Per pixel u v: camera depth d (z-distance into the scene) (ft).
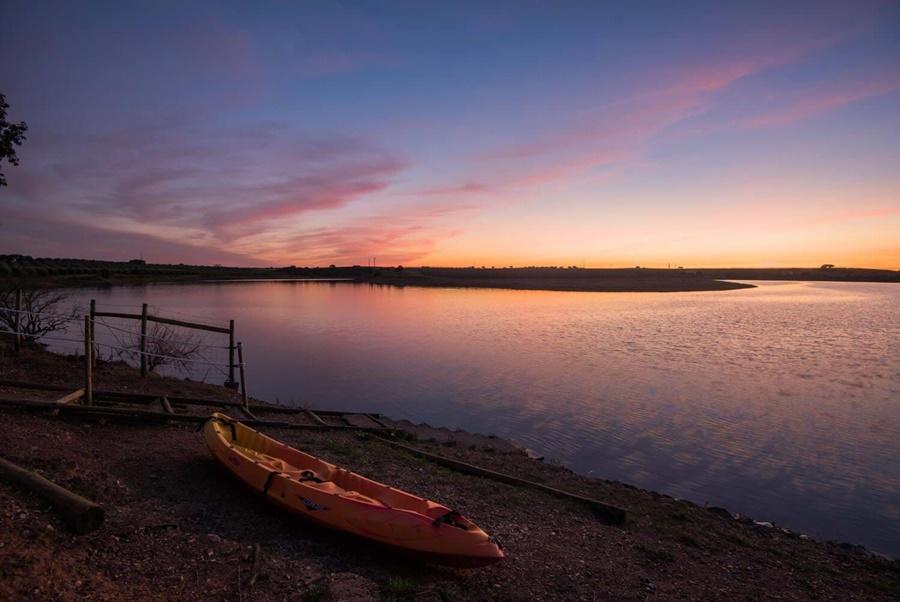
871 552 30.78
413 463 34.76
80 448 26.68
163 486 24.36
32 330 59.26
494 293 286.87
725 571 25.46
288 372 76.54
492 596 19.86
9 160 53.52
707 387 71.31
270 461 25.18
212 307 176.04
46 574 15.35
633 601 21.08
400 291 304.30
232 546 19.79
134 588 16.16
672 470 43.34
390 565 20.72
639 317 160.25
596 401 63.77
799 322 152.15
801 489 40.06
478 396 65.10
